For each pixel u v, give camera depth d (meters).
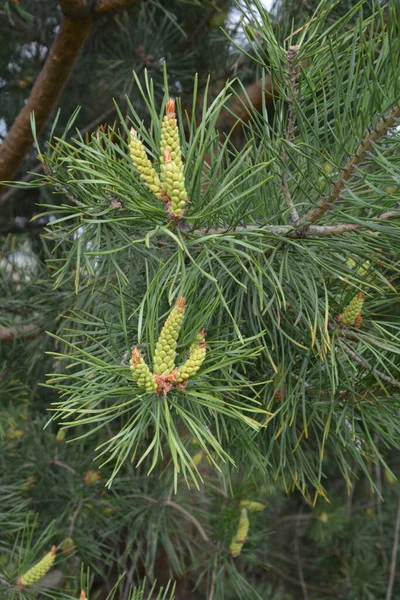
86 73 1.11
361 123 0.45
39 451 1.04
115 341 0.55
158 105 1.06
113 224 0.52
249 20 0.50
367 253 0.52
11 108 1.16
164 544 0.95
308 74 0.50
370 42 0.43
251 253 0.53
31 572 0.67
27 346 0.91
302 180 0.54
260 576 1.60
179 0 0.91
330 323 0.55
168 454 0.94
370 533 1.49
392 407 0.56
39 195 1.24
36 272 0.98
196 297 0.52
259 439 0.60
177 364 0.47
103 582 1.27
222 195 0.46
